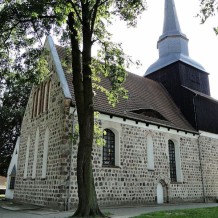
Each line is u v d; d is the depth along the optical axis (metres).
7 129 30.44
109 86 19.62
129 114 18.30
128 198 16.39
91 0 11.88
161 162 19.09
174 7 29.92
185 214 11.03
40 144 17.50
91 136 11.28
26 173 18.69
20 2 11.35
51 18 12.38
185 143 21.44
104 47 13.11
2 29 12.18
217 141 24.42
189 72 26.48
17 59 12.91
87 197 10.52
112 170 16.12
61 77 16.61
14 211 13.48
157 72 27.73
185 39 28.75
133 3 12.01
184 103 24.41
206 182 21.98
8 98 30.70
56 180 14.48
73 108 15.46
